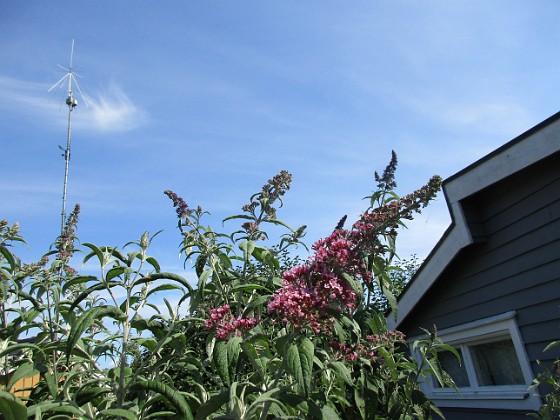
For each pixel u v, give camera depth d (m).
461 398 5.83
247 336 2.08
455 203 5.39
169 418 2.20
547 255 4.54
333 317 2.10
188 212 3.17
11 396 1.66
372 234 2.38
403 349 7.02
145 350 3.29
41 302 2.93
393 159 3.74
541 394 4.59
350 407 3.20
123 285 2.35
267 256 2.98
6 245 2.97
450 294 5.93
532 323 4.69
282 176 3.40
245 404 2.34
